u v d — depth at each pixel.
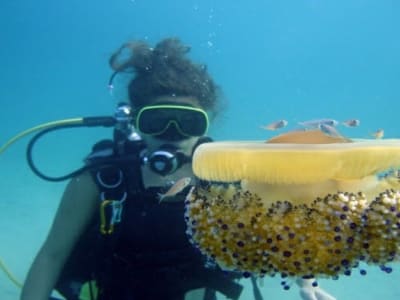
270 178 0.44
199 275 1.03
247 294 2.35
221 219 0.47
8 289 2.25
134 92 1.11
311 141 0.46
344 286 2.49
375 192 0.47
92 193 1.04
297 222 0.43
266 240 0.44
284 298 2.33
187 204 0.51
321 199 0.44
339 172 0.44
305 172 0.43
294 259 0.44
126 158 1.00
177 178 1.03
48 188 4.65
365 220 0.44
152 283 1.03
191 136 1.04
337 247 0.43
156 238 1.01
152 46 1.17
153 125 1.02
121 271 1.03
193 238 0.51
